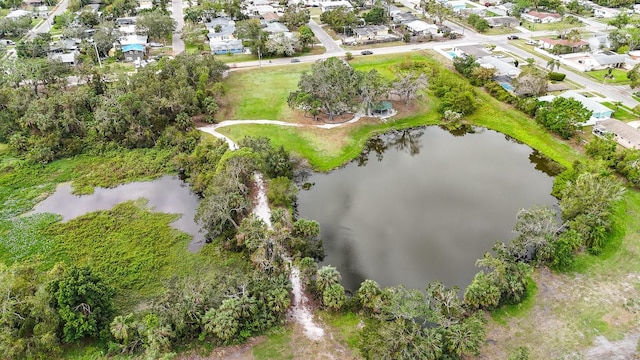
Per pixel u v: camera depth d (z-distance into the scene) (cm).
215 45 17250
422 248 8581
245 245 8344
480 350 6506
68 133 11869
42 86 14600
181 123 11969
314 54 17138
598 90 14012
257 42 16425
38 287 6769
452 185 10525
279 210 8738
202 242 8800
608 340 6700
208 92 13262
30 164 11050
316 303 7350
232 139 11856
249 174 10000
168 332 6500
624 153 10231
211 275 7894
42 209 9681
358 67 16125
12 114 12175
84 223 9250
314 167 11131
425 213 9556
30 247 8631
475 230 9019
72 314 6450
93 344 6681
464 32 19500
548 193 10094
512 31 19600
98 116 11700
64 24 19462
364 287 7125
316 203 9931
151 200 9975
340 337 6781
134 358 6456
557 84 14388
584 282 7675
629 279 7706
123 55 16688
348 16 19188
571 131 11619
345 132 12312
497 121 12900
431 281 7825
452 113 12875
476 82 14575
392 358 6031
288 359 6475
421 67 15562
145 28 18200
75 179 10631
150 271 8094
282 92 14325
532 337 6762
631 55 16212
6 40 18250
